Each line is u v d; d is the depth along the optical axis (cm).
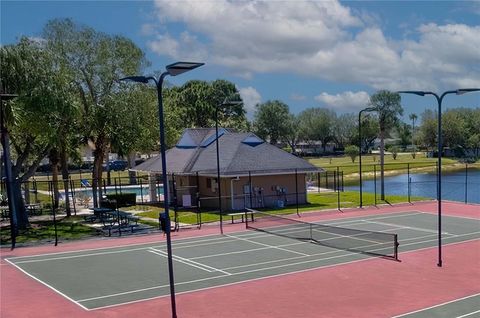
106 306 1919
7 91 3428
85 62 4303
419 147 16488
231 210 4388
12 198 3278
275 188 4641
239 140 4856
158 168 5034
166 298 2003
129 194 4975
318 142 18200
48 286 2223
